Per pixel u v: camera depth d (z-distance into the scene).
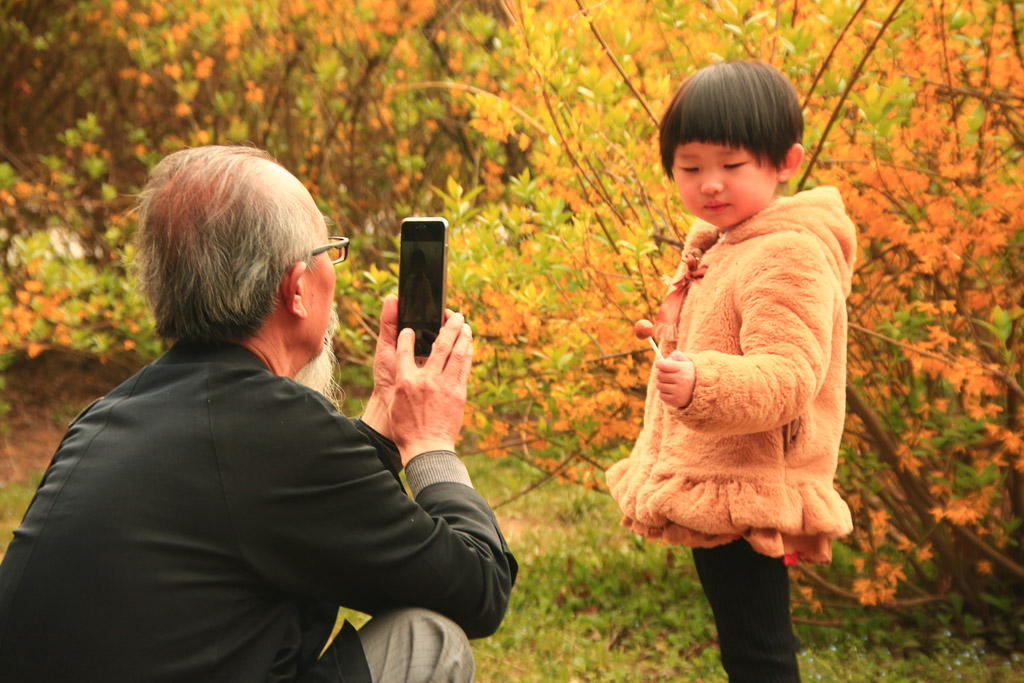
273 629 1.21
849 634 2.92
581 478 3.26
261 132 5.48
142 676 1.10
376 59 5.09
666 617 3.06
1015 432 2.71
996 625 2.94
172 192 1.30
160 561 1.13
